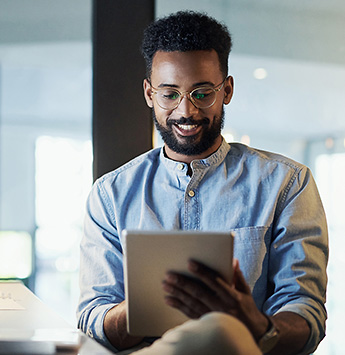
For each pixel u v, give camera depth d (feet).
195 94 5.51
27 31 9.44
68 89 15.61
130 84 7.79
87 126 15.64
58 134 15.61
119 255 5.96
